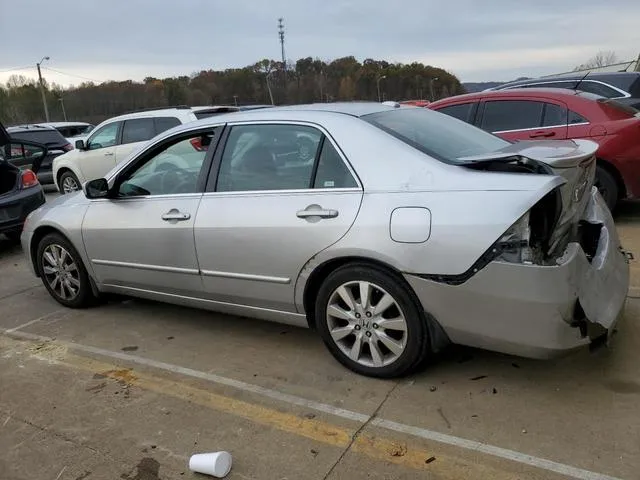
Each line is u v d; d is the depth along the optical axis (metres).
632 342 3.64
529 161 3.02
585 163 3.22
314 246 3.37
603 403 3.03
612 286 3.28
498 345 3.00
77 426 3.20
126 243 4.37
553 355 2.90
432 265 2.99
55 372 3.88
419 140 3.42
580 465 2.58
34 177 7.84
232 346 4.10
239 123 3.89
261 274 3.65
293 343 4.07
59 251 5.02
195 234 3.91
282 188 3.58
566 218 3.07
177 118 10.12
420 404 3.16
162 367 3.85
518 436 2.82
